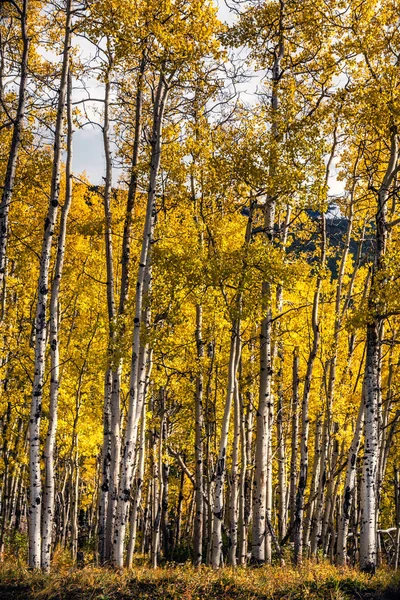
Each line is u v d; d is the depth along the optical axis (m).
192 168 13.29
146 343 13.02
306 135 11.98
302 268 12.05
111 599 9.21
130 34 11.80
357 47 12.67
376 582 9.92
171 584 9.66
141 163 13.72
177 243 13.33
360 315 11.80
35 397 11.38
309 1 13.23
